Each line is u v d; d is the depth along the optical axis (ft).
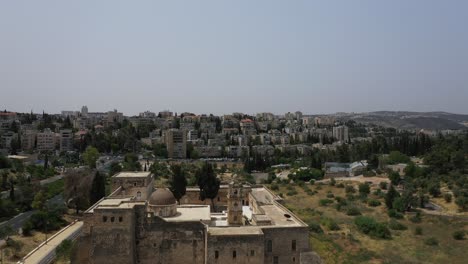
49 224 410.52
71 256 300.61
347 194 618.44
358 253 376.89
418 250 386.52
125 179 389.60
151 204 320.29
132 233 289.33
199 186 469.57
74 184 484.74
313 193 632.79
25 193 500.74
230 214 330.75
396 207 519.19
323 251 374.63
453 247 392.47
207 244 278.67
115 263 284.20
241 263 279.28
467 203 516.32
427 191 607.37
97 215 284.82
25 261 314.96
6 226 361.71
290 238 294.87
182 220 300.40
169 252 297.12
